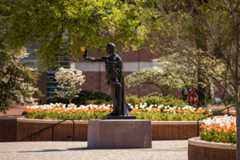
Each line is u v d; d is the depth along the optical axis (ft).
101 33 120.16
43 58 124.36
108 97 127.75
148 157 59.00
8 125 93.45
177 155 60.75
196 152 51.80
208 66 37.96
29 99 115.96
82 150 67.82
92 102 109.09
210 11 36.45
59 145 75.82
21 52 119.34
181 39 37.37
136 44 119.24
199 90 112.88
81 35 120.37
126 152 64.85
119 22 117.70
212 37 36.29
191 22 36.68
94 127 71.77
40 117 91.81
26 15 118.42
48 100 138.31
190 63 38.63
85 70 176.86
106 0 117.50
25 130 90.79
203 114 91.91
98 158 58.23
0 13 123.75
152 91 171.01
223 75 39.58
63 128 87.92
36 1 117.39
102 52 123.13
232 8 35.65
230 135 51.39
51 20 117.91
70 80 130.11
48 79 165.48
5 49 114.52
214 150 49.98
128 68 182.91
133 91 171.22
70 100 130.41
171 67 119.44
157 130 86.89
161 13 37.78
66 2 116.67
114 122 71.46
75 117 89.04
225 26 36.17
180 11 37.40
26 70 114.62
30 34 120.26
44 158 58.08
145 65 181.98
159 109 93.40
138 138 71.46
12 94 113.39
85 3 116.67
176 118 89.86
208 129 53.88
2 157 59.06
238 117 38.29
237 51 35.99
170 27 37.42
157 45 38.60
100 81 178.09
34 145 75.66
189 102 120.47
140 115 88.17
